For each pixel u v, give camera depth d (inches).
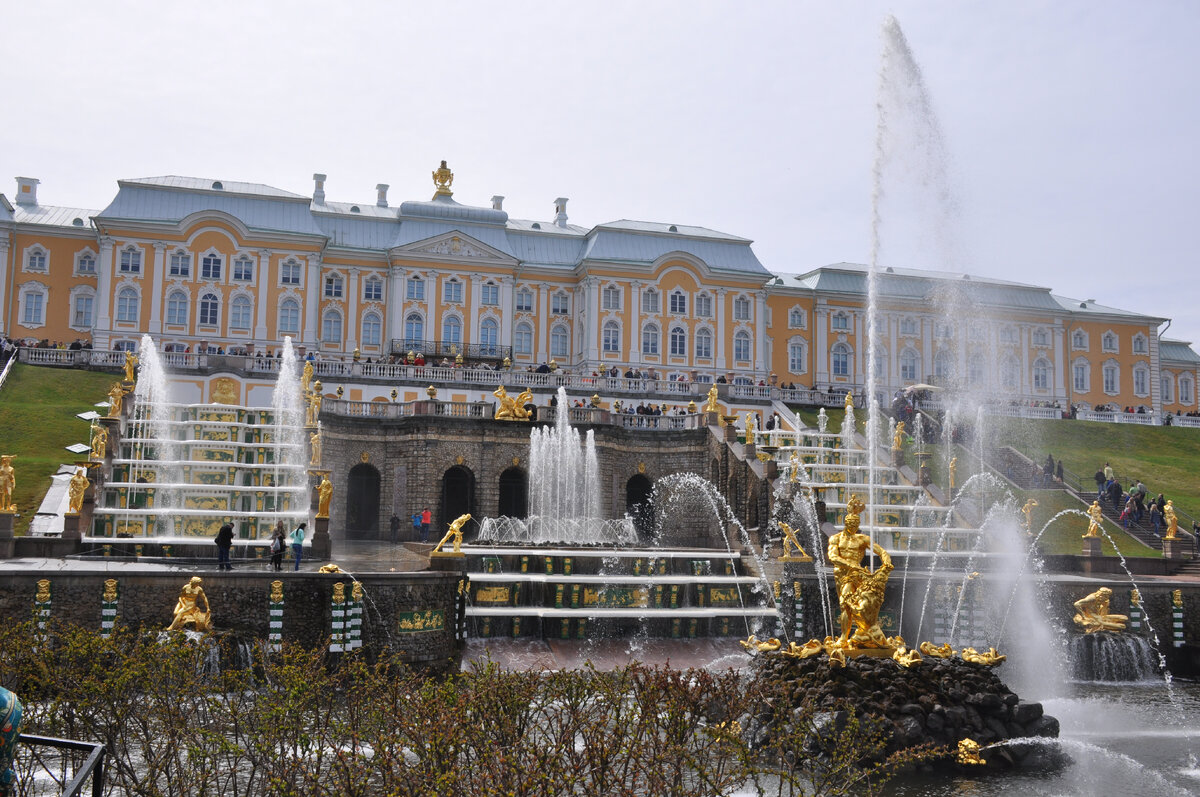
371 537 2377.0
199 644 938.7
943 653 1059.9
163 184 3257.9
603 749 610.9
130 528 1638.8
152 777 681.6
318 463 1934.1
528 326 3563.0
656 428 2437.3
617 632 1535.4
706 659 1446.9
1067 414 3410.4
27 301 3169.3
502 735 624.7
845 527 1059.3
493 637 1494.8
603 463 2340.1
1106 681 1536.7
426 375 2748.5
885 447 2436.0
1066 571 1843.0
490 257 3469.5
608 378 2891.2
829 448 2372.0
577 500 2321.6
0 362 2583.7
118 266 3134.8
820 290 3841.0
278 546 1326.3
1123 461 2847.0
